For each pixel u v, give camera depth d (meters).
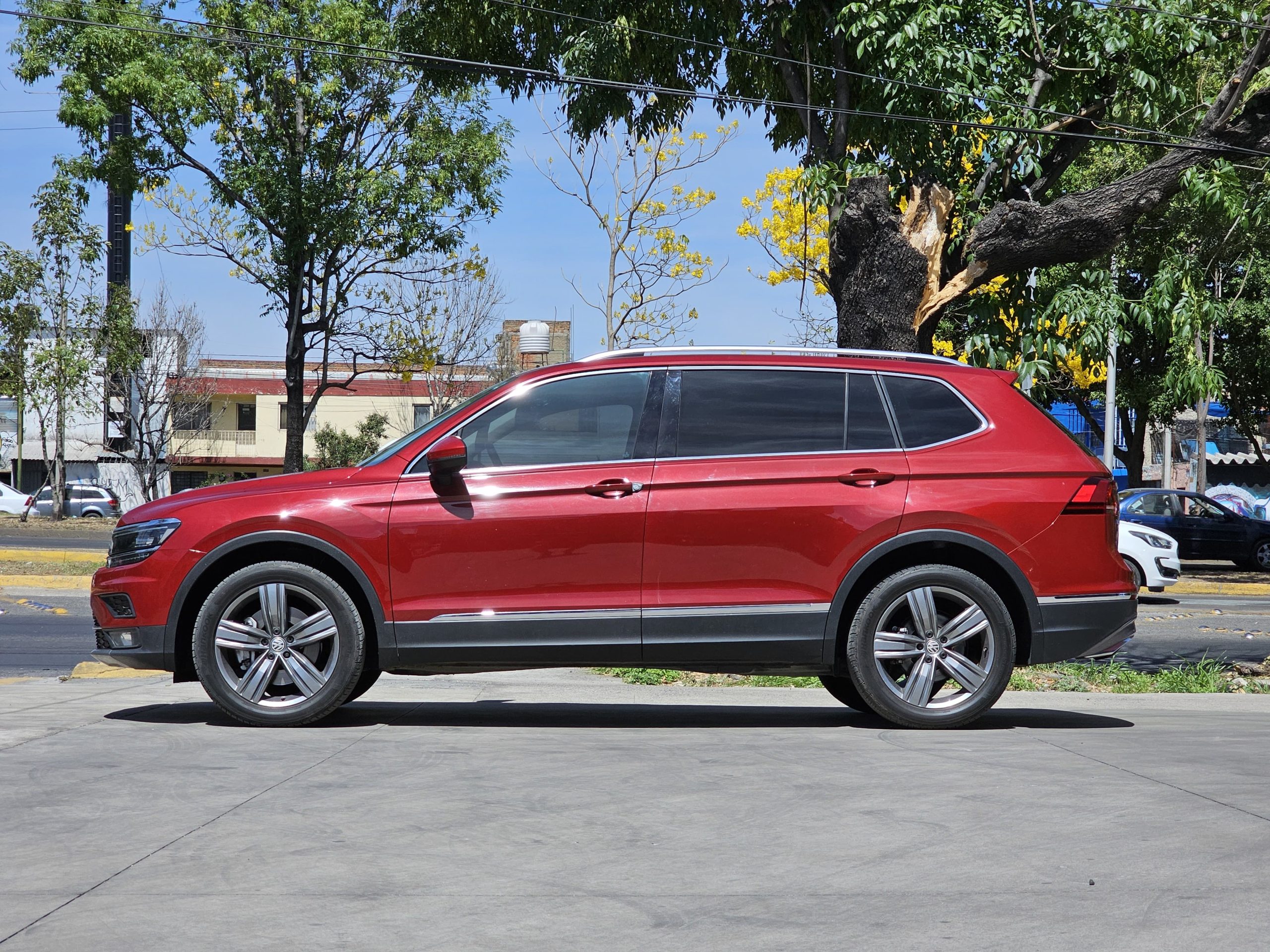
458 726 6.29
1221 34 10.86
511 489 6.10
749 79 12.98
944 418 6.39
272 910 3.22
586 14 12.03
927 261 10.34
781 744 5.70
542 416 6.27
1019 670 9.39
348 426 60.94
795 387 6.36
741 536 6.12
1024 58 11.17
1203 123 10.37
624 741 5.73
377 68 23.62
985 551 6.22
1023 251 10.24
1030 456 6.35
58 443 36.53
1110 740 5.90
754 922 3.15
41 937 3.00
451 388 46.72
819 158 11.55
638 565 6.09
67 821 4.12
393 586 6.06
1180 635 14.05
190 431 57.84
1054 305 10.39
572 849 3.83
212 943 2.97
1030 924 3.13
